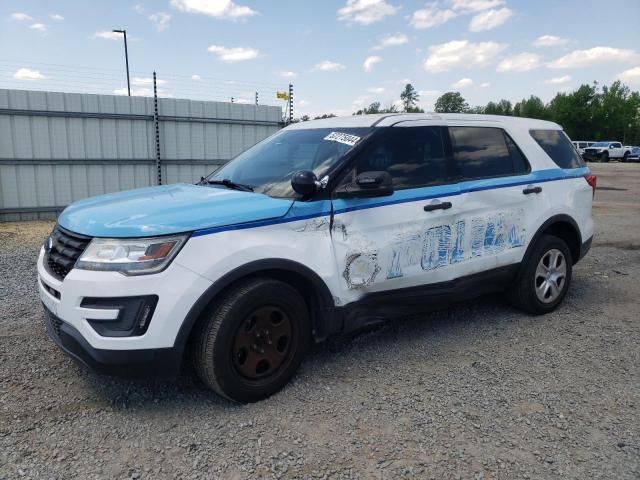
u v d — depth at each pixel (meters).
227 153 13.23
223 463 2.77
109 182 12.04
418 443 2.95
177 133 12.55
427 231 4.09
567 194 5.22
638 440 3.00
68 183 11.62
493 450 2.89
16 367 3.81
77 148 11.59
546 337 4.55
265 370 3.43
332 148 3.98
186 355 3.43
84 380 3.65
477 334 4.61
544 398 3.47
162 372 3.06
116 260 2.98
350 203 3.70
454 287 4.34
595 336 4.58
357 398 3.45
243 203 3.38
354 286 3.74
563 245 5.17
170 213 3.18
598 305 5.48
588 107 76.69
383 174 3.61
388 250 3.88
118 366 3.00
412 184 4.09
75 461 2.77
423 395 3.50
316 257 3.53
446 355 4.16
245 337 3.30
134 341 2.96
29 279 6.24
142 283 2.95
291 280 3.64
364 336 4.54
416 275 4.08
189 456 2.82
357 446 2.92
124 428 3.09
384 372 3.84
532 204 4.86
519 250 4.80
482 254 4.51
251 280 3.32
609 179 25.47
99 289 2.95
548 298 5.13
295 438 2.99
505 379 3.74
